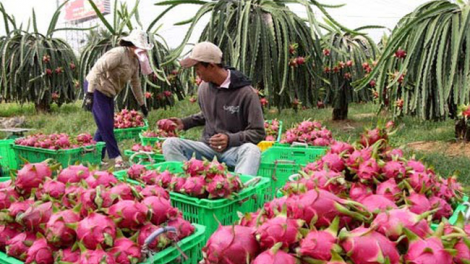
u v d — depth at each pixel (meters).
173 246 1.40
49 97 10.08
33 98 10.08
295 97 6.16
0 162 4.24
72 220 1.35
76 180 1.74
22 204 1.50
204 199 2.05
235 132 3.25
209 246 1.15
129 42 4.64
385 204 1.31
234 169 3.08
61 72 10.12
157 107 9.07
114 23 8.36
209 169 2.12
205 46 3.10
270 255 1.04
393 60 5.71
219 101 3.24
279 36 5.52
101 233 1.26
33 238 1.43
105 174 1.68
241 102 3.17
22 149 4.34
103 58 4.44
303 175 1.57
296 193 1.29
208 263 1.16
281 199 1.33
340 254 1.01
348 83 8.26
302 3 5.87
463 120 5.30
